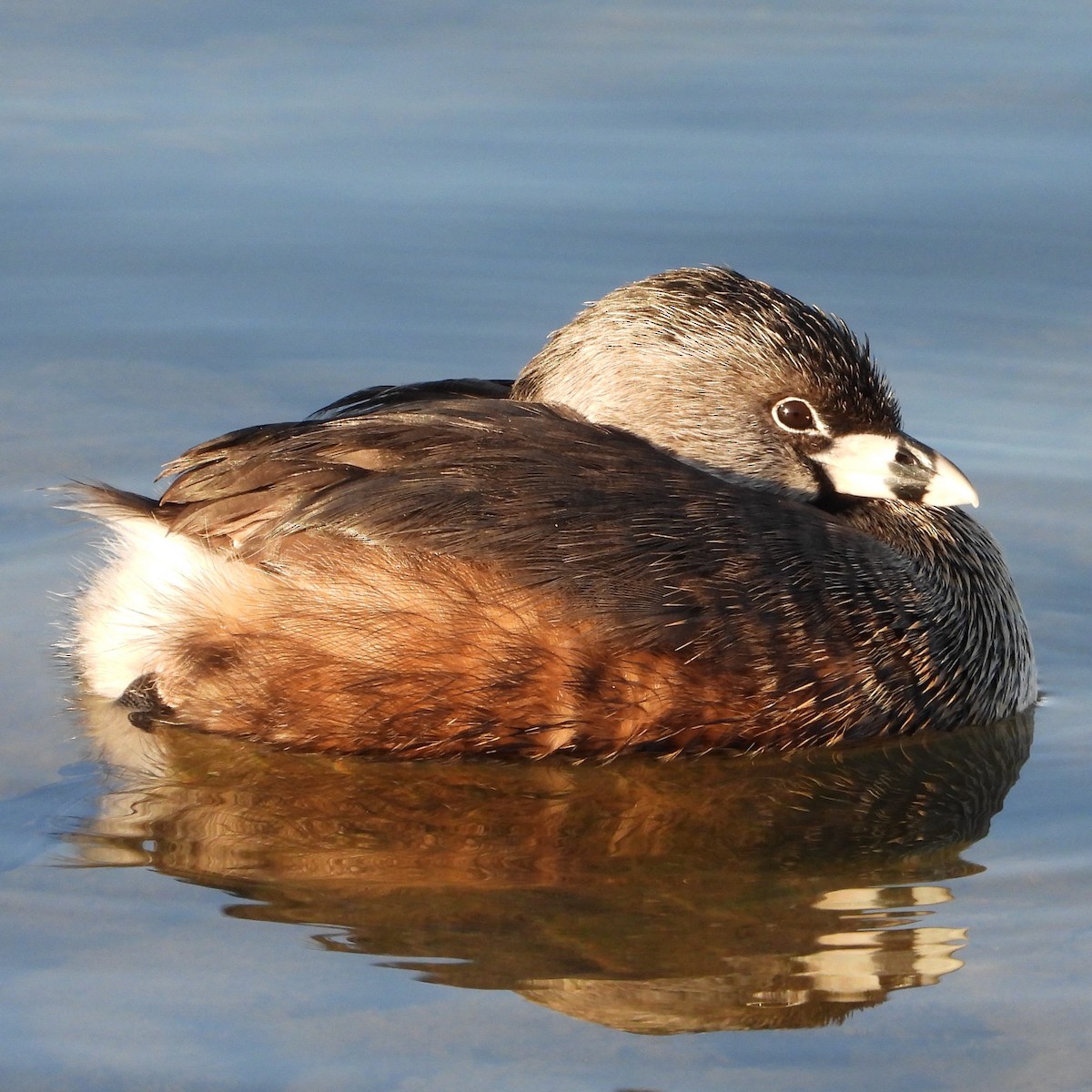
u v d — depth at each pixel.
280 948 9.41
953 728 12.60
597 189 19.50
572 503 11.56
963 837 10.91
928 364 17.16
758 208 19.20
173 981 9.10
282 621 11.34
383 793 11.27
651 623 11.30
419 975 9.23
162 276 18.19
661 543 11.56
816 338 13.05
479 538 11.31
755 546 11.88
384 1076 8.41
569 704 11.33
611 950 9.53
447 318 17.69
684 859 10.60
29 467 15.27
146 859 10.32
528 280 18.16
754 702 11.62
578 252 18.53
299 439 11.81
